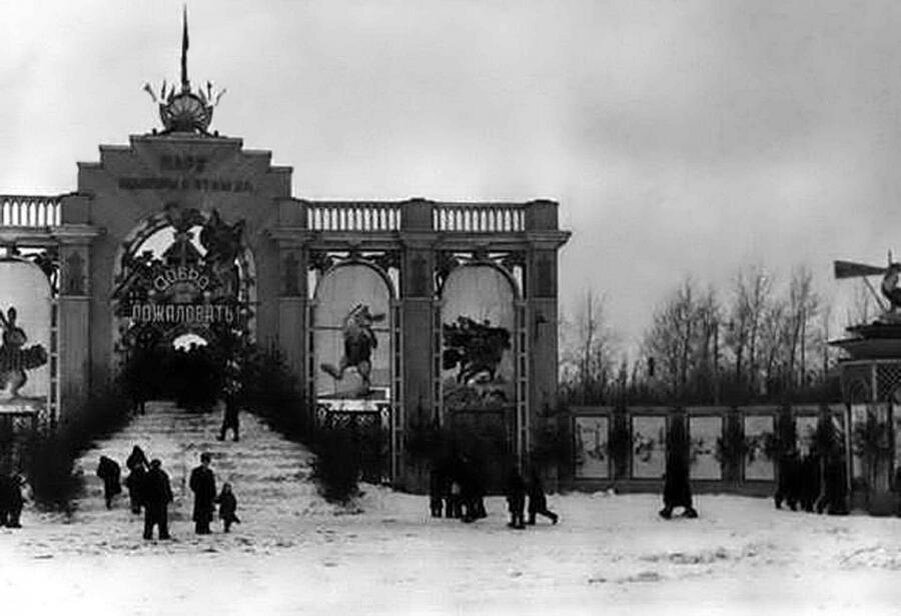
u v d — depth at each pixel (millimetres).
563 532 40000
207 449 53062
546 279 66750
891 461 46969
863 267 50625
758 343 103438
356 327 66375
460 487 44719
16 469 51031
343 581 28172
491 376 66500
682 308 108125
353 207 67062
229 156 67062
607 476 60875
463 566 30953
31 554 33594
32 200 65875
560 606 24234
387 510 48469
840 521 43281
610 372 117312
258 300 66688
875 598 25172
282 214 66500
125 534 38656
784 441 56344
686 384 91000
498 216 67062
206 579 28500
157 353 64875
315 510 46375
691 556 32750
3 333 65125
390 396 66312
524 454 62656
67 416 60438
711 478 58469
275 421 57875
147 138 66750
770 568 30203
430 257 66500
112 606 24562
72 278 65500
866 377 48500
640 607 24000
